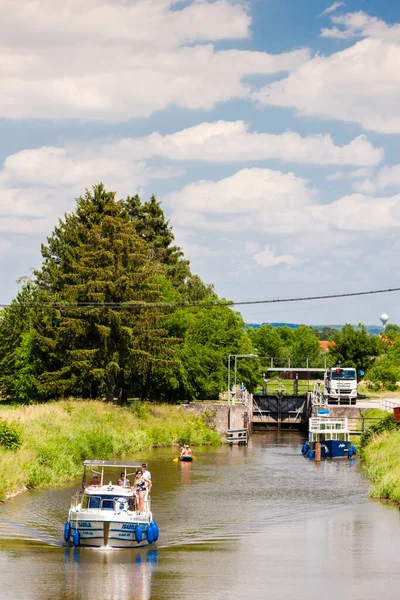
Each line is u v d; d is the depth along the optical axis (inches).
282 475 2303.2
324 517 1649.9
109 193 3700.8
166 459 2650.1
